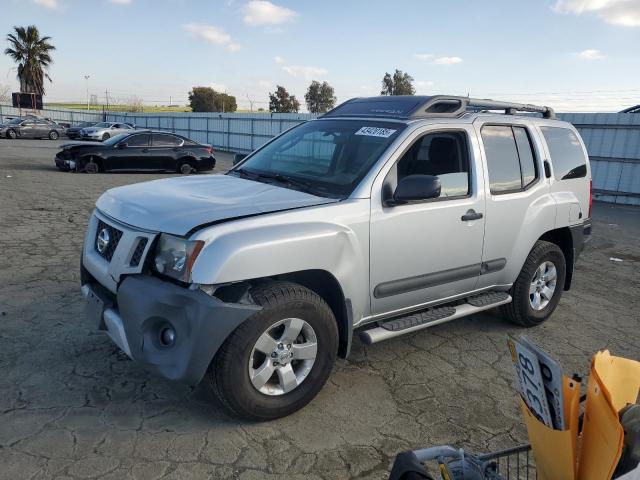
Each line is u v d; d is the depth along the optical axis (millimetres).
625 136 15438
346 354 3523
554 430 1602
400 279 3748
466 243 4105
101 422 3141
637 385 1665
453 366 4160
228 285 3037
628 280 7129
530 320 4980
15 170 16297
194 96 82000
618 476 1573
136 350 2994
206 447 2971
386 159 3658
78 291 5285
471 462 1813
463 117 4250
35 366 3742
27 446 2879
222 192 3580
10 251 6695
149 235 3045
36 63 61000
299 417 3326
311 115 26766
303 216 3223
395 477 1770
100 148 16547
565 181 5055
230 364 2967
